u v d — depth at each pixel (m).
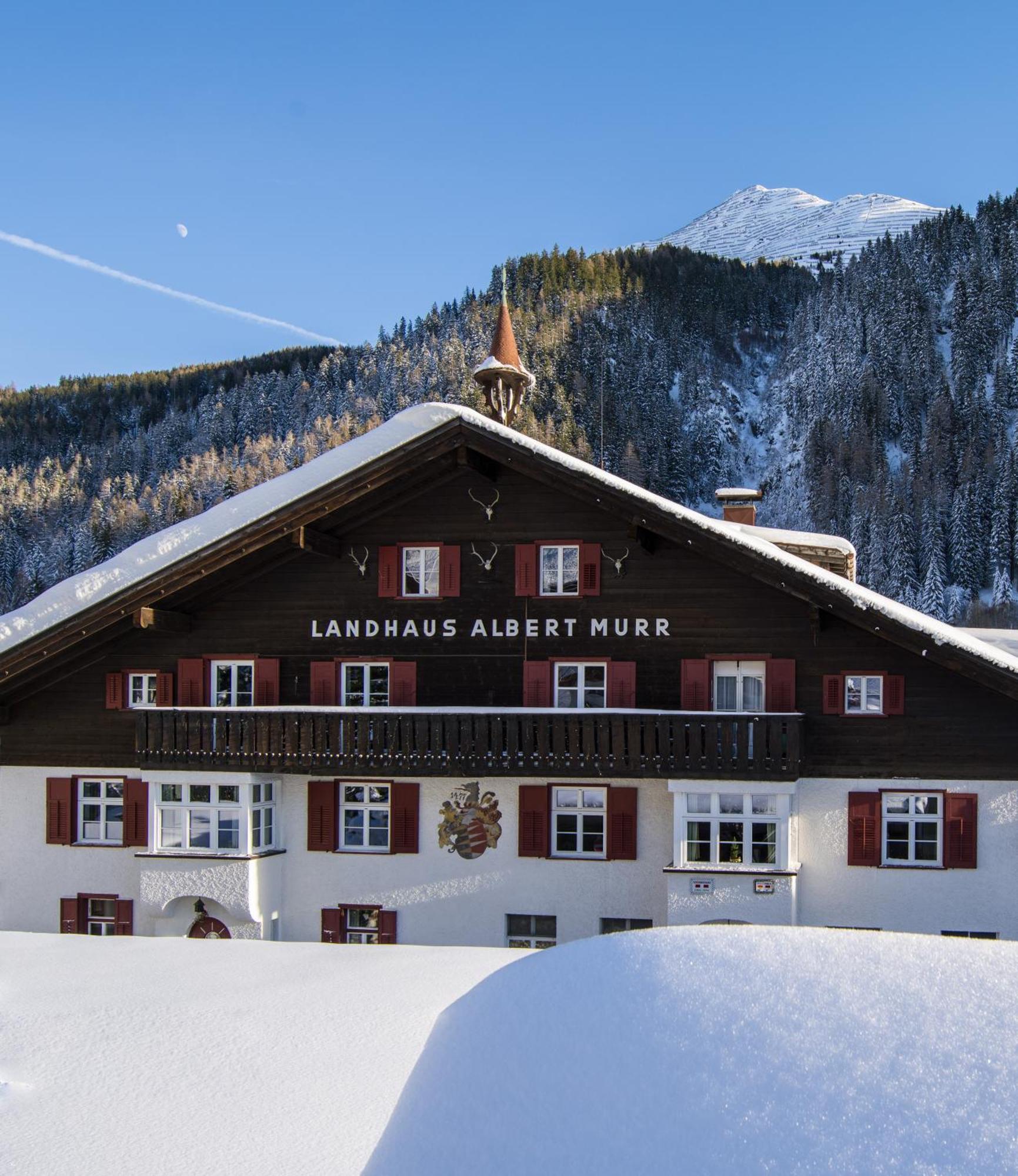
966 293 198.62
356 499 21.78
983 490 130.62
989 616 114.44
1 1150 7.95
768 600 21.05
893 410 188.25
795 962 6.29
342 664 22.58
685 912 19.83
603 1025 6.16
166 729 21.73
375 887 21.67
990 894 19.84
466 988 11.80
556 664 21.89
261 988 11.89
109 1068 9.48
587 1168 5.31
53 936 14.91
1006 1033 5.38
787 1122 5.12
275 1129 8.25
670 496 190.38
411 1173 5.88
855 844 20.27
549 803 21.17
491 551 22.17
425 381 178.62
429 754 20.94
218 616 22.94
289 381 197.88
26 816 23.09
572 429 171.88
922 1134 4.89
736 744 19.92
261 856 21.39
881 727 20.36
